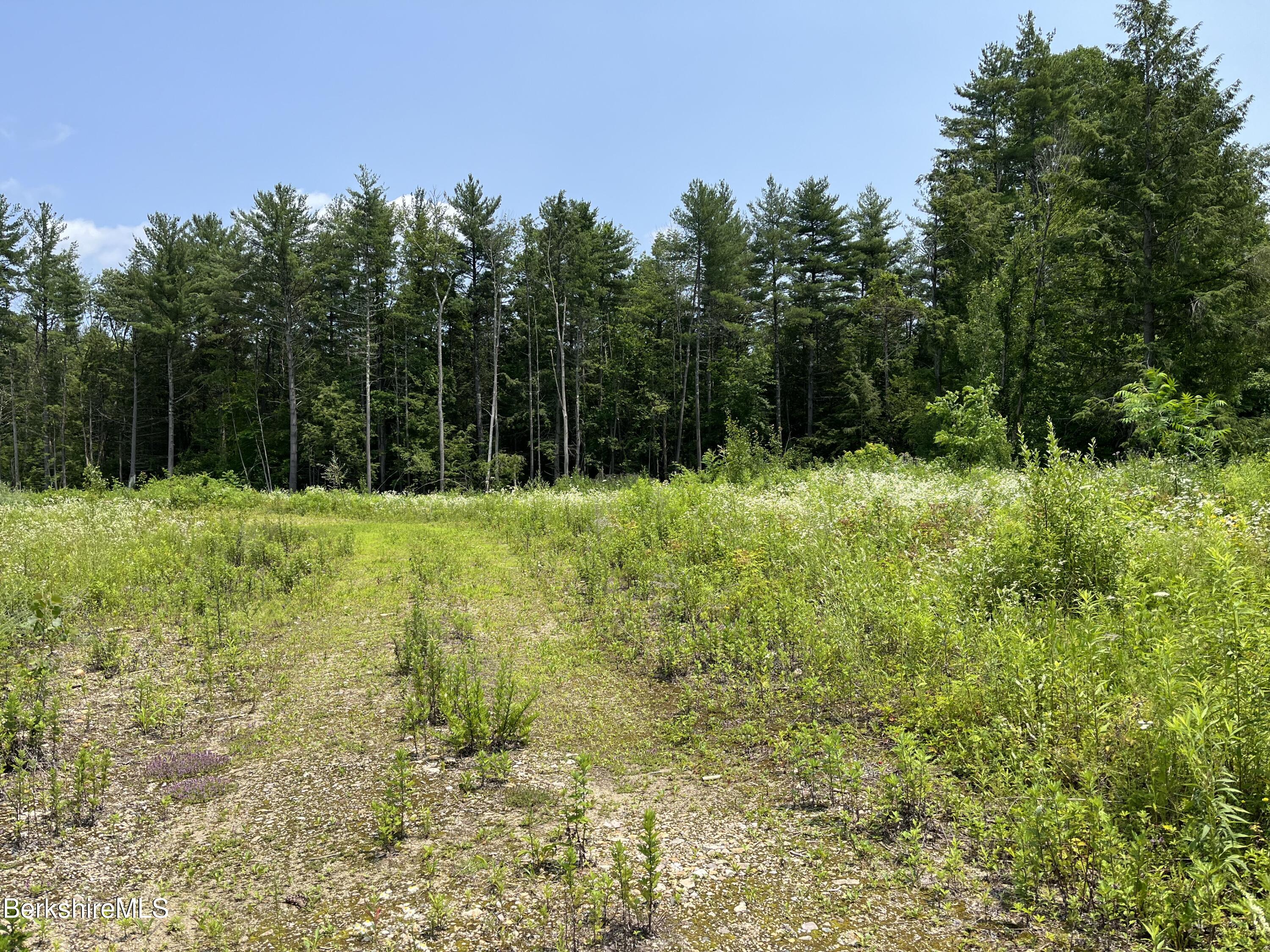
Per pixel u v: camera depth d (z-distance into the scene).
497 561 11.55
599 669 6.51
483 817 4.07
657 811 4.11
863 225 43.56
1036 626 5.25
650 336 42.88
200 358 49.03
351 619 8.28
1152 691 3.82
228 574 9.64
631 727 5.33
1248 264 19.61
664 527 10.74
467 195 39.59
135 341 46.59
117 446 53.16
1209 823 2.95
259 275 38.72
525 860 3.61
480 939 3.03
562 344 38.41
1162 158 20.47
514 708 5.53
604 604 8.27
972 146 34.59
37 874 3.53
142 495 20.16
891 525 8.98
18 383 49.69
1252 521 7.46
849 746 4.67
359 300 40.97
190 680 6.25
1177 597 4.60
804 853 3.60
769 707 5.39
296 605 8.76
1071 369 24.03
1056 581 5.92
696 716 5.42
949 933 2.95
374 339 41.44
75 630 7.31
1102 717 3.90
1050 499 6.31
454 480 38.69
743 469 19.84
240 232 39.94
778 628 6.59
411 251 38.09
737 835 3.81
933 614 5.60
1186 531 6.92
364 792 4.39
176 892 3.42
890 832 3.71
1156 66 20.64
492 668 6.57
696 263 40.53
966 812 3.65
